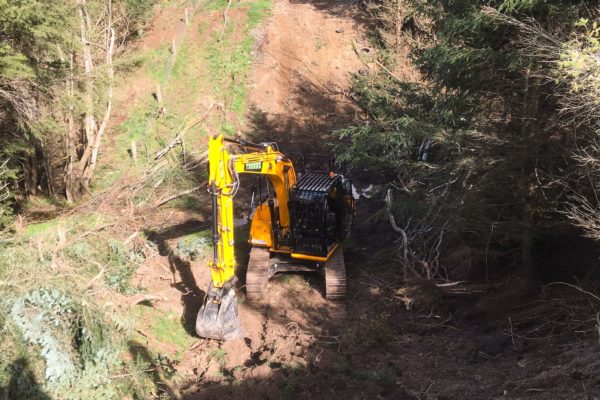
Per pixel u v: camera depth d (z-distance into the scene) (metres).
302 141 20.97
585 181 9.47
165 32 25.89
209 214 16.58
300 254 11.82
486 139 10.12
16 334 8.07
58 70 16.11
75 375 8.26
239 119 21.83
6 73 13.59
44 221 16.58
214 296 9.72
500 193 10.42
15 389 7.69
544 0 8.90
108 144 21.25
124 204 16.72
